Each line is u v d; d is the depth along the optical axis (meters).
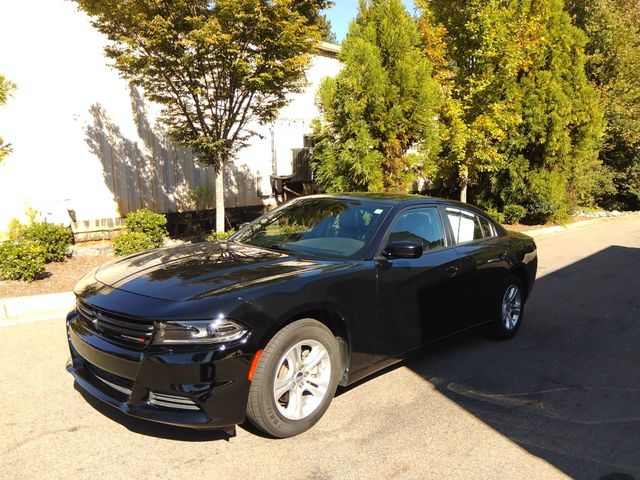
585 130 14.84
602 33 18.14
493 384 4.39
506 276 5.38
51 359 4.58
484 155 12.00
